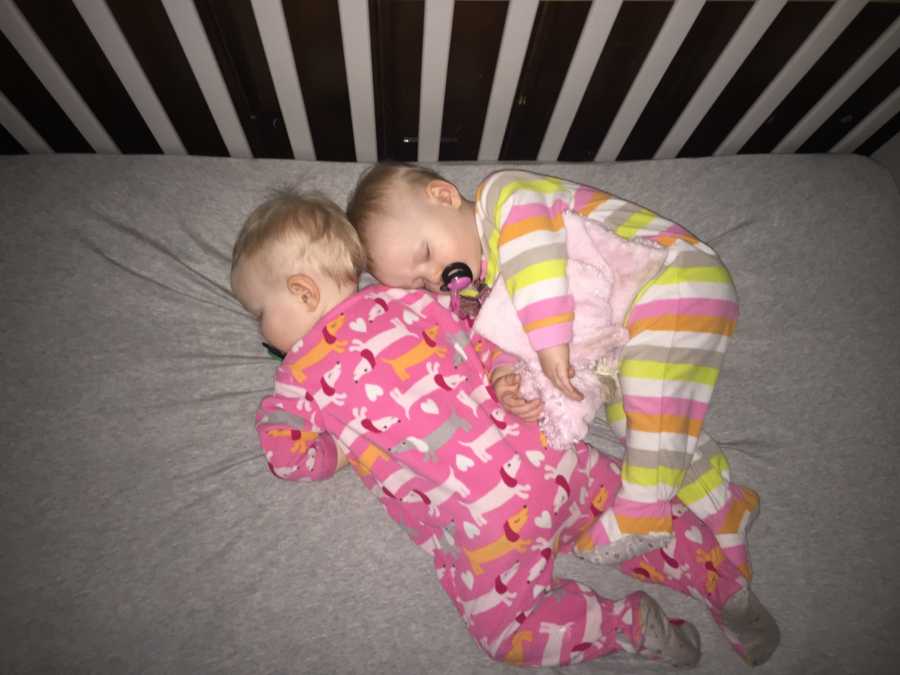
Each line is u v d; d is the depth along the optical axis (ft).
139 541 3.80
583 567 3.92
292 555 3.84
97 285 4.43
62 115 5.16
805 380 4.26
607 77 5.07
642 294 3.48
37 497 3.87
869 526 3.86
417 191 3.63
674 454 3.43
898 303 4.44
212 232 4.70
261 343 4.46
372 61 4.34
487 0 4.49
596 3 3.76
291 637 3.61
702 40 4.72
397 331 3.64
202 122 5.24
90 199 4.66
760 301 4.47
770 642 3.44
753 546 3.84
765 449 4.09
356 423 3.55
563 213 3.51
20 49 3.96
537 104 5.29
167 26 4.53
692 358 3.42
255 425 3.99
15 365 4.17
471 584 3.48
